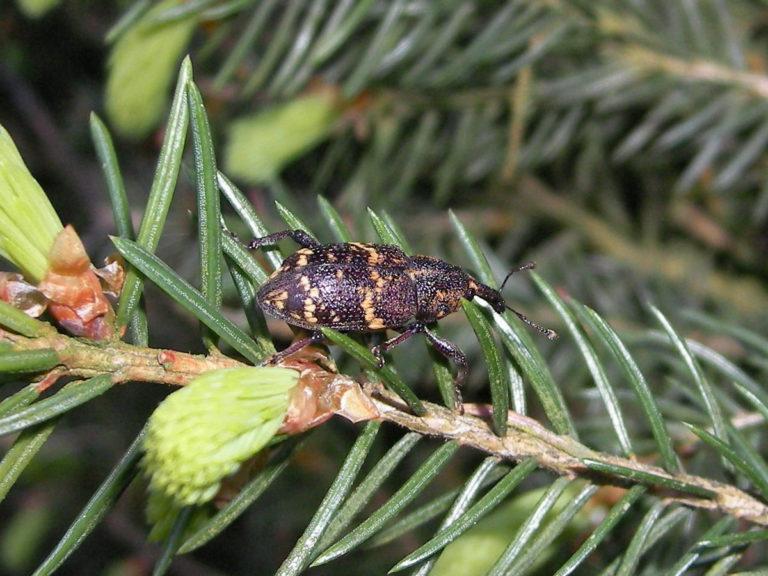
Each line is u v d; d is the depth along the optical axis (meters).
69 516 0.26
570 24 0.15
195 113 0.10
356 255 0.12
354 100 0.16
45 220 0.10
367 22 0.16
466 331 0.18
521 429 0.11
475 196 0.21
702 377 0.11
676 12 0.16
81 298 0.10
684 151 0.19
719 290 0.20
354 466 0.10
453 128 0.19
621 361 0.11
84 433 0.26
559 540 0.12
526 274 0.19
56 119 0.26
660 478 0.11
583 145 0.21
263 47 0.19
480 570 0.12
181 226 0.19
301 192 0.21
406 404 0.11
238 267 0.11
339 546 0.10
